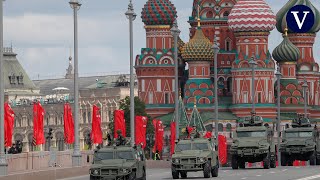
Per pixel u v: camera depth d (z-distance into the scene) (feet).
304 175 260.42
